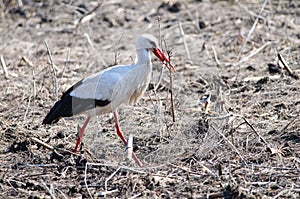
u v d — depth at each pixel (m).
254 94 14.52
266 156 10.95
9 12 23.20
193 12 22.50
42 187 10.06
